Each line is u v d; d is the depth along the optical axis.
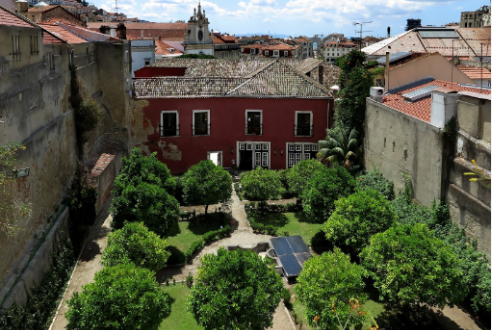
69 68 23.45
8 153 13.29
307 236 23.52
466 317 16.53
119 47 29.02
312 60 46.16
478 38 46.12
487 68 33.09
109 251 16.53
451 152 18.92
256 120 33.22
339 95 31.12
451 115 18.83
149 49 67.56
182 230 24.11
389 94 27.62
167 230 19.94
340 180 21.62
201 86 32.94
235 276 13.34
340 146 28.81
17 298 14.58
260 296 13.09
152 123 32.06
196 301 13.55
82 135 24.42
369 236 17.80
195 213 25.77
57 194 20.70
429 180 20.19
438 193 19.44
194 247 21.45
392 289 14.94
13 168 14.64
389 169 24.47
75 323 12.73
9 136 15.25
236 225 24.84
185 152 33.00
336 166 24.33
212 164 24.69
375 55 42.22
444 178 19.12
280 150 33.66
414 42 44.91
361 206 18.31
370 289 18.41
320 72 40.28
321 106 32.84
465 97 18.11
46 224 18.77
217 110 32.84
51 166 19.78
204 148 33.25
